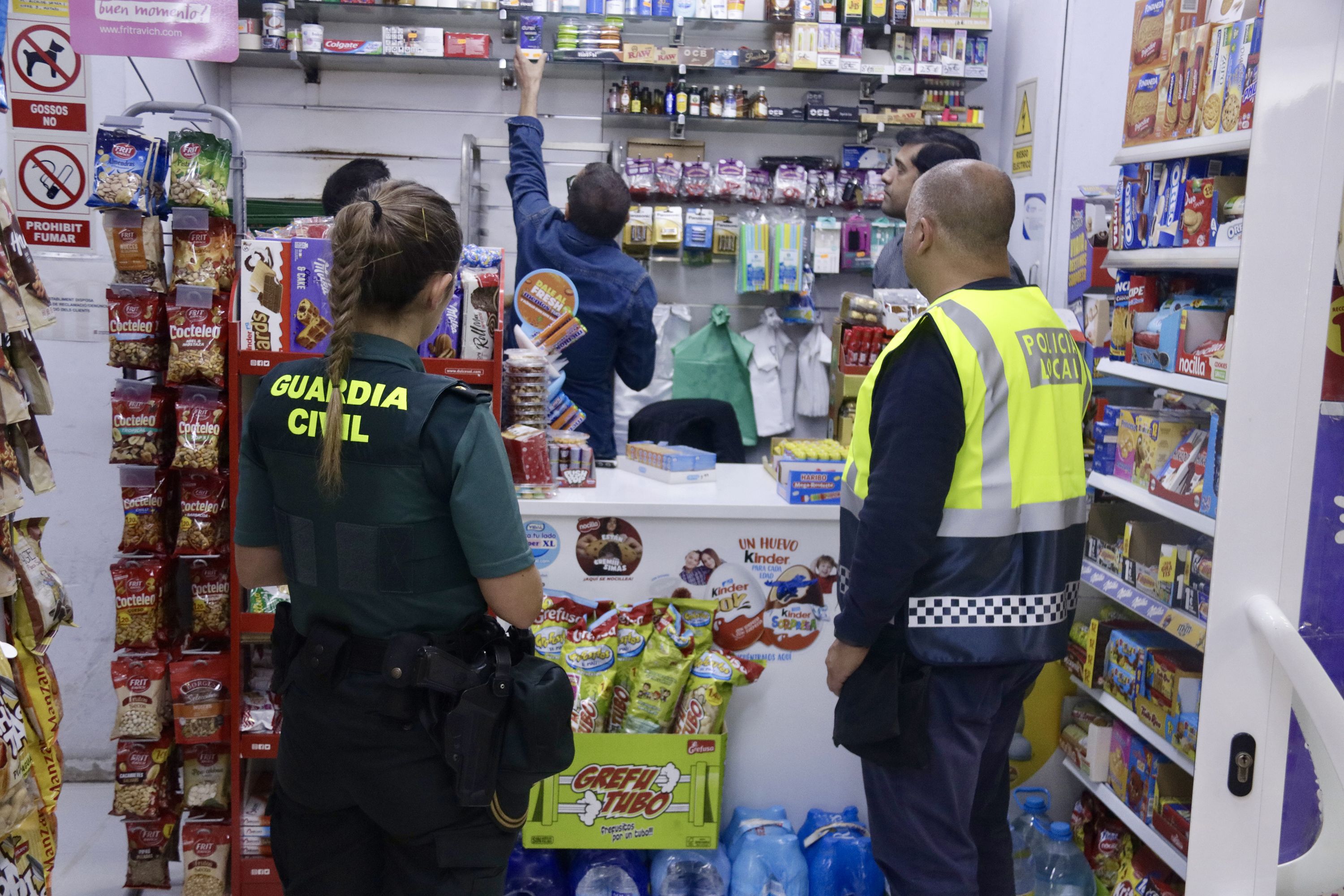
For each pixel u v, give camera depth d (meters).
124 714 2.49
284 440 1.55
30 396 1.82
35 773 1.81
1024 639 1.83
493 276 2.44
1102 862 2.56
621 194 3.26
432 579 1.53
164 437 2.50
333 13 4.53
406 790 1.55
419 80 4.78
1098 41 3.86
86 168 2.88
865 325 3.15
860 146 4.90
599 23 4.57
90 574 3.28
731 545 2.57
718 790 2.38
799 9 4.59
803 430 5.08
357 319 1.56
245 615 2.44
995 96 4.90
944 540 1.80
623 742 2.36
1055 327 1.93
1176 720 2.15
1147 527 2.38
